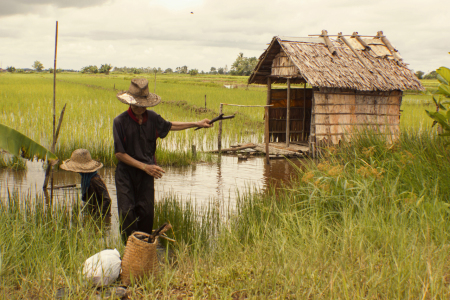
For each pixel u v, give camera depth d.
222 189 7.74
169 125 4.71
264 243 4.16
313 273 3.27
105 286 3.41
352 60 12.38
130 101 4.26
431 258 3.38
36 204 5.14
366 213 4.50
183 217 5.34
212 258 3.92
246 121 18.56
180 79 87.25
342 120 11.85
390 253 3.67
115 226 5.43
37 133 12.66
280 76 13.02
